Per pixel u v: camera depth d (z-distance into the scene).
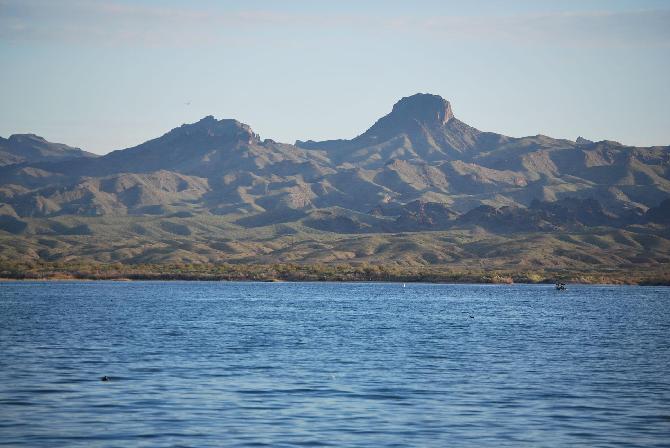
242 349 130.12
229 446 63.09
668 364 114.69
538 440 66.25
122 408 77.25
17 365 107.06
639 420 74.25
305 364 111.31
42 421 71.19
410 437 66.81
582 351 131.38
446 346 138.12
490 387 92.19
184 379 95.94
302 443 64.31
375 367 108.88
